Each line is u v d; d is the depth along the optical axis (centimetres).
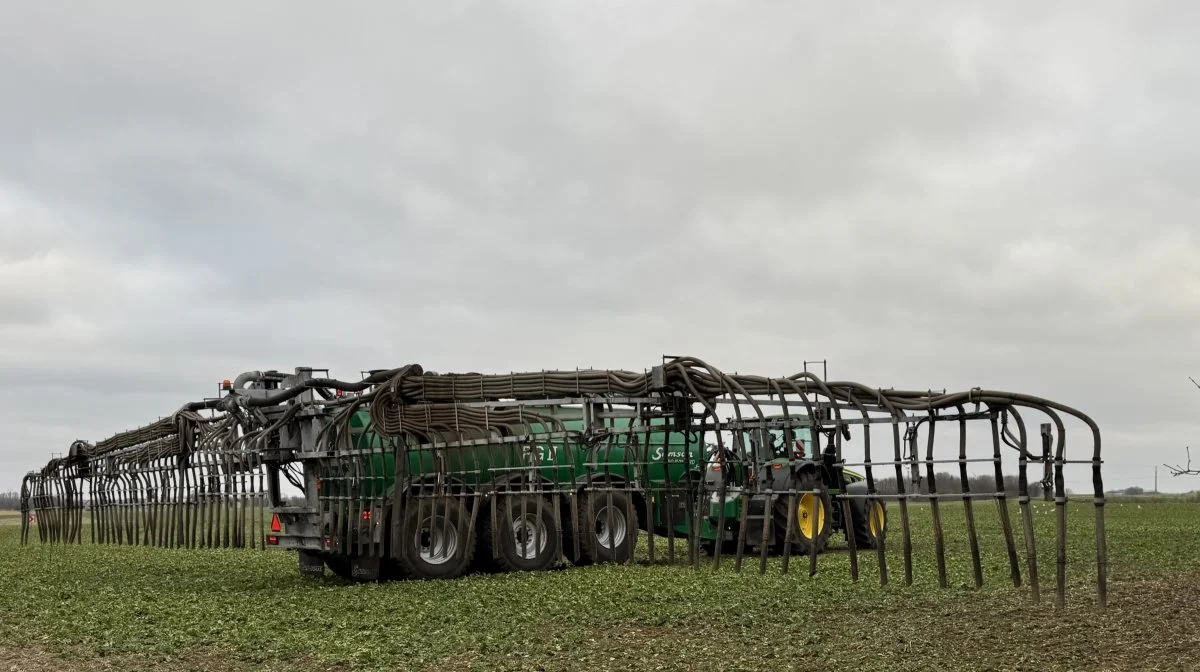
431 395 1599
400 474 1585
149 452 1970
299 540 1644
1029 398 1082
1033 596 1102
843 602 1267
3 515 6819
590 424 1670
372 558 1606
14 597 1528
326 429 1603
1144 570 1558
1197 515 3178
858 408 1252
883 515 1372
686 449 1589
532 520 1694
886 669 903
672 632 1116
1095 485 1063
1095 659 916
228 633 1169
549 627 1163
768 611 1223
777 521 1886
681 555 1950
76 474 2284
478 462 1655
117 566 2002
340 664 1007
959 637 1034
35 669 1016
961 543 2153
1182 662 895
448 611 1279
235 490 1744
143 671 998
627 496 1827
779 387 1361
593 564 1741
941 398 1145
